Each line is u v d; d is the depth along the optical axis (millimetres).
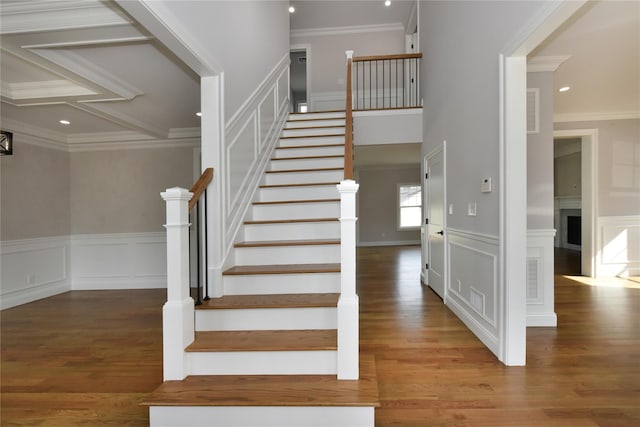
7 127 4270
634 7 2277
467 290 3109
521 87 2271
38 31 2266
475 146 2842
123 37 2406
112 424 1848
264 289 2561
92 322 3588
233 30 2910
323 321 2273
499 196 2398
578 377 2191
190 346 2018
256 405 1721
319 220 3051
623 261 5121
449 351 2594
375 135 5000
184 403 1731
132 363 2568
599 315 3373
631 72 3387
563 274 5348
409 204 9930
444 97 3736
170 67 2949
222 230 2586
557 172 8633
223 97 2631
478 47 2744
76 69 2816
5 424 1855
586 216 5227
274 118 4359
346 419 1715
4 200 4348
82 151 5336
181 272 2020
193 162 5289
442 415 1833
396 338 2848
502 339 2402
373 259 7227
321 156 4016
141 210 5332
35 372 2441
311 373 2002
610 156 5027
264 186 3562
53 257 4996
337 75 7309
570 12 1718
